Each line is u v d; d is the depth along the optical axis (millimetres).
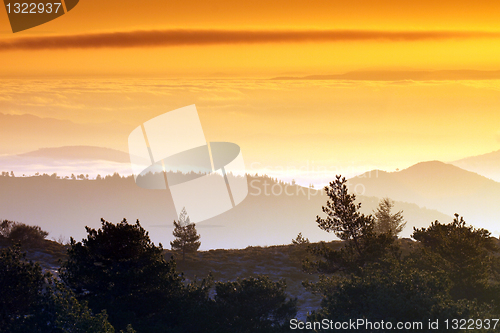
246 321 17750
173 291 18781
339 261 23078
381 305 14352
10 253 17188
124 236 19047
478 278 20609
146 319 17328
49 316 13898
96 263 19703
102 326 13195
